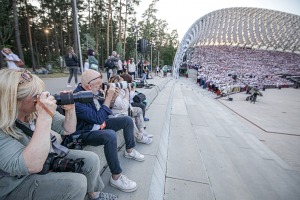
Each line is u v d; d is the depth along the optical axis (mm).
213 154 4828
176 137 5102
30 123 1347
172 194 2771
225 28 85875
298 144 7520
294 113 14641
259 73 48688
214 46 83750
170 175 3260
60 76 14789
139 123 3572
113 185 2148
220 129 7742
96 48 34438
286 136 8523
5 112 1091
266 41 82688
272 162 5207
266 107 16953
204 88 28250
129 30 43969
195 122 7934
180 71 55500
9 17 24422
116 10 35531
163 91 11859
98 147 2379
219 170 3988
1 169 1059
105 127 2576
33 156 1061
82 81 2244
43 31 37875
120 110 2982
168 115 6871
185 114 7848
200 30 83312
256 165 4844
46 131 1125
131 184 2133
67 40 41750
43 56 44438
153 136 4016
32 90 1163
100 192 1862
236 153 5488
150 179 2412
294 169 4973
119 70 10969
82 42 32375
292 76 48438
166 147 4285
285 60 68625
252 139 7223
